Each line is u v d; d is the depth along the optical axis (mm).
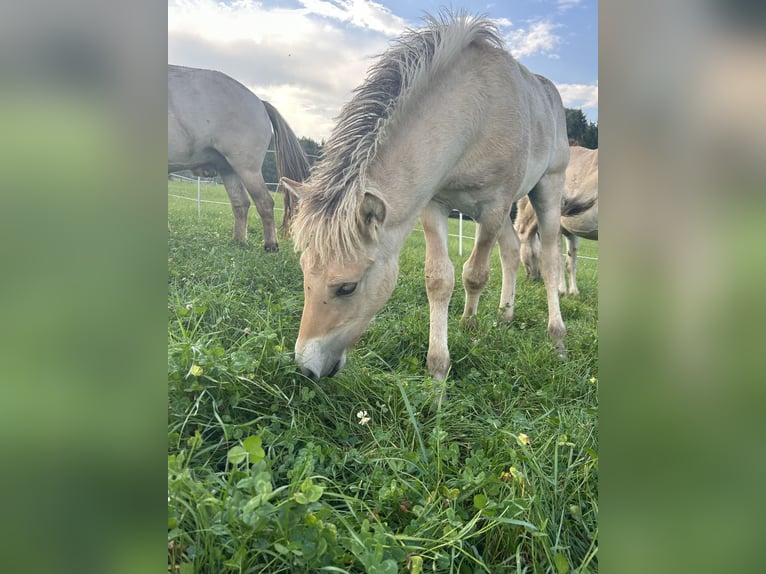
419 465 1768
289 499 1236
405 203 2482
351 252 2256
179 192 10492
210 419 1792
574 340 3744
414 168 2482
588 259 8586
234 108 5594
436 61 2479
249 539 1209
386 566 1189
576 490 1668
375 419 2186
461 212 3109
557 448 1842
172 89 5305
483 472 1652
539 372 2939
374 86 2494
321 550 1204
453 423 2213
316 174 2432
